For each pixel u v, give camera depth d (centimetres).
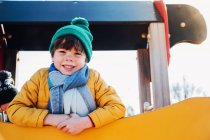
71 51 144
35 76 146
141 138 132
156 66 234
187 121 133
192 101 135
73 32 148
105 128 132
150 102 287
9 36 271
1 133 129
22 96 140
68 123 128
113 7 243
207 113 134
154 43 237
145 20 240
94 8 243
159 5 241
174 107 134
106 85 148
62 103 138
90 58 155
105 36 280
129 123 133
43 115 130
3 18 236
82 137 130
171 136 132
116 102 139
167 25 241
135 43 292
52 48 152
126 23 241
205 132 132
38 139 129
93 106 142
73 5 243
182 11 270
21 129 130
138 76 293
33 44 285
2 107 236
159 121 133
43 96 142
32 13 239
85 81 142
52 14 239
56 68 145
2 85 237
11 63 284
